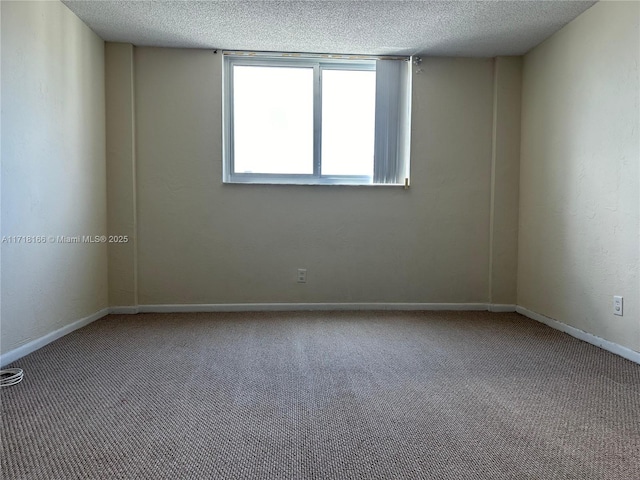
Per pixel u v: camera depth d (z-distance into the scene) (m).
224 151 3.87
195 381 2.16
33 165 2.61
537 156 3.59
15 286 2.46
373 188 3.91
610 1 2.72
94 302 3.46
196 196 3.79
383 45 3.64
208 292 3.83
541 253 3.53
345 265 3.92
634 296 2.53
